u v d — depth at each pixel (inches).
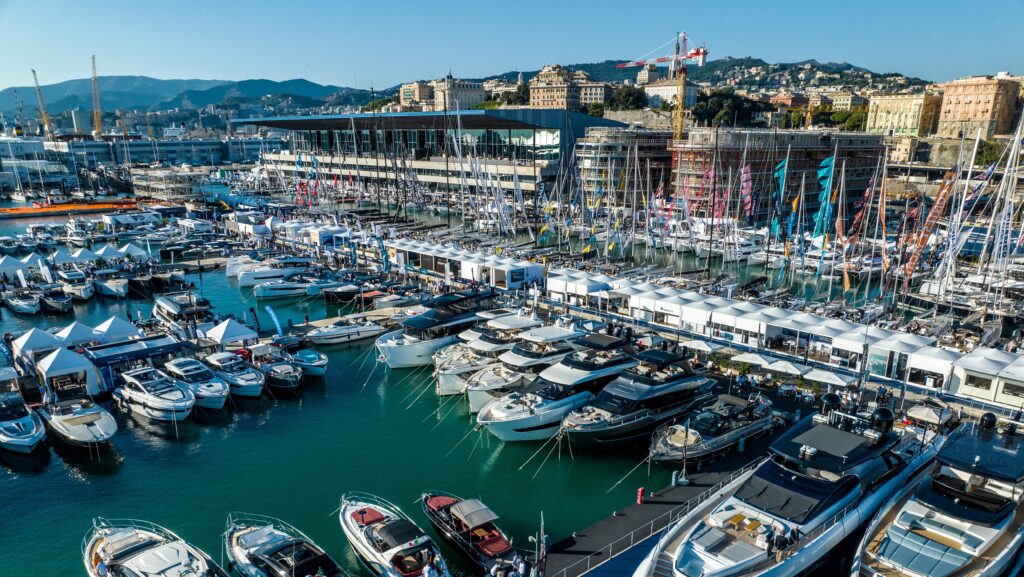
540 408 1584.6
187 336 2283.5
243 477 1461.6
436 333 2146.9
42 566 1168.2
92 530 1267.2
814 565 985.5
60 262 3326.8
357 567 1145.4
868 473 1120.8
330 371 2107.5
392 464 1520.7
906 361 1841.8
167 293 3034.0
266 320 2664.9
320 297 3026.6
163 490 1407.5
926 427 1475.1
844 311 2536.9
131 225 4990.2
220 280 3366.1
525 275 2928.2
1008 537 976.3
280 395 1910.7
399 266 3127.5
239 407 1828.2
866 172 5959.6
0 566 1167.0
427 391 1953.7
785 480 1107.9
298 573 1032.2
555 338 1926.7
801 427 1229.7
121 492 1400.1
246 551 1088.8
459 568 1149.1
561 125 6225.4
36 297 2866.6
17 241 4222.4
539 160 6235.2
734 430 1467.8
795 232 4392.2
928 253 3319.4
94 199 6609.3
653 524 1194.6
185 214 5541.3
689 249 4126.5
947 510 1011.9
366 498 1371.8
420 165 7126.0
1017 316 2512.3
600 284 2618.1
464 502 1186.6
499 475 1469.0
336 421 1749.5
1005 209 2566.4
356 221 4753.9
